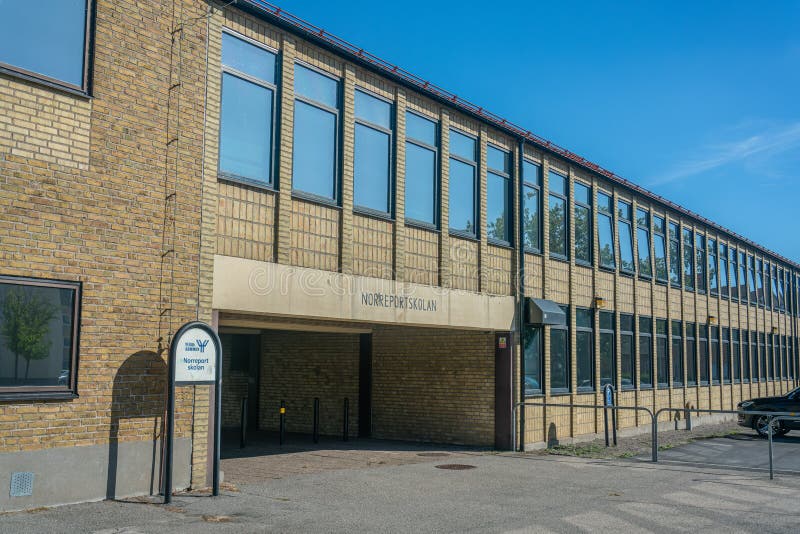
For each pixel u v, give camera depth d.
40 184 9.21
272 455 15.32
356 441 18.30
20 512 8.79
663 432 22.97
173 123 10.67
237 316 12.97
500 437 17.00
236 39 11.82
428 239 15.40
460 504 10.25
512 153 18.08
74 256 9.48
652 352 23.94
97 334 9.66
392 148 14.79
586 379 20.17
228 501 9.99
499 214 17.58
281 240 12.04
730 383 30.33
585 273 20.44
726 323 30.50
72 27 9.72
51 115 9.37
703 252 28.89
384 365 18.95
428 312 14.90
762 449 18.20
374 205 14.23
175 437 10.48
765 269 36.09
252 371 21.06
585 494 11.20
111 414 9.75
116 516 8.82
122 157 10.05
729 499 10.96
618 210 22.59
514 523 9.10
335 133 13.48
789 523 9.33
